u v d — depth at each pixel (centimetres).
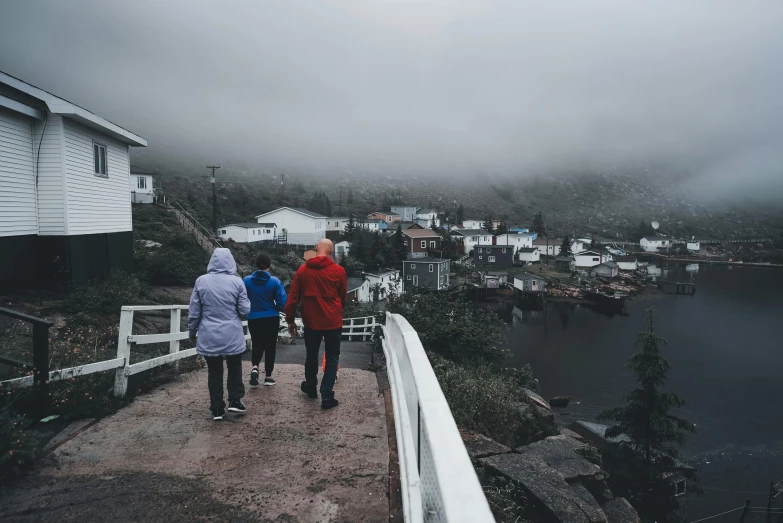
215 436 428
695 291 8194
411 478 200
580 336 4856
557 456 633
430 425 151
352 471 361
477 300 7038
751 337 4862
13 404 430
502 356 1376
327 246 512
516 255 9800
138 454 388
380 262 6291
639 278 9344
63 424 449
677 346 4531
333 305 506
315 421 467
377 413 492
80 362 628
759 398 3222
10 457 342
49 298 1220
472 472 119
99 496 322
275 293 598
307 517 300
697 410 3033
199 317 467
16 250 1227
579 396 3130
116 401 513
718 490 2130
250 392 569
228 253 488
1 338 818
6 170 1198
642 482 1720
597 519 487
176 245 2802
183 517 298
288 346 1244
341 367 779
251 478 350
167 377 631
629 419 1789
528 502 511
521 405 851
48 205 1300
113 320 1168
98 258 1478
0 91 1207
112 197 1570
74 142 1348
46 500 317
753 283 9125
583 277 8750
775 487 1941
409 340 286
